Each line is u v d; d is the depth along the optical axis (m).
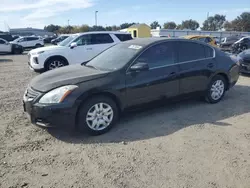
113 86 3.96
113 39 10.48
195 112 4.95
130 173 2.91
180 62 4.81
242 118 4.64
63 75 4.11
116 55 4.64
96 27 63.88
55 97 3.61
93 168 3.02
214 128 4.18
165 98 4.66
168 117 4.68
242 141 3.71
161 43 4.64
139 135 3.92
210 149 3.46
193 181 2.77
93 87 3.78
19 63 14.77
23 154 3.33
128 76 4.14
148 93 4.39
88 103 3.79
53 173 2.92
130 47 4.66
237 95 6.26
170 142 3.68
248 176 2.86
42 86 3.79
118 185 2.70
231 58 5.79
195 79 5.02
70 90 3.66
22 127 4.21
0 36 33.72
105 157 3.26
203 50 5.25
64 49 9.59
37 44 32.41
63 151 3.42
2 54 24.03
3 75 9.70
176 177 2.83
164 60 4.61
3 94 6.45
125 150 3.44
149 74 4.36
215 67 5.30
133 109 4.33
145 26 43.91
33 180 2.79
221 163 3.12
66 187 2.68
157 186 2.68
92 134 3.89
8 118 4.62
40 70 9.46
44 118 3.61
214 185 2.70
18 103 5.60
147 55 4.42
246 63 8.45
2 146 3.54
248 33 51.53
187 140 3.74
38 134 3.94
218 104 5.48
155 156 3.28
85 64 4.96
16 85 7.65
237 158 3.24
